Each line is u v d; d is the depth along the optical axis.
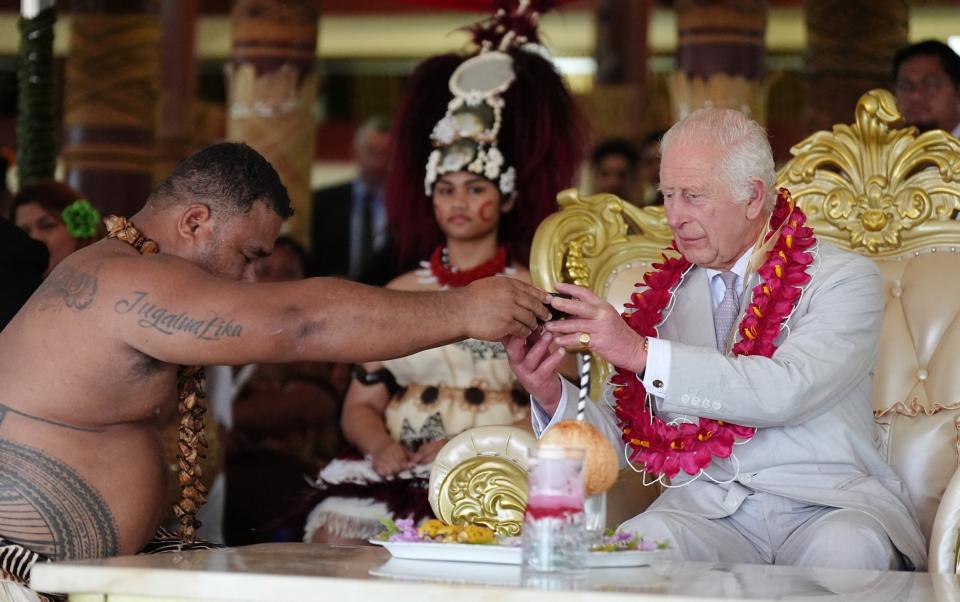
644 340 4.79
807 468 5.04
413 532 4.14
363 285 4.61
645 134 17.06
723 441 4.99
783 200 5.24
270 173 4.92
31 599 4.45
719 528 5.01
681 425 5.07
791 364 4.84
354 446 6.86
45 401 4.55
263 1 11.52
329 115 23.00
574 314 4.77
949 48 8.52
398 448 6.67
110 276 4.54
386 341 4.54
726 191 5.02
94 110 12.01
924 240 5.69
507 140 7.02
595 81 17.50
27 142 9.42
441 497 5.16
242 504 8.70
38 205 7.61
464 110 7.03
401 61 22.22
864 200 5.74
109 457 4.62
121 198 12.02
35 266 5.53
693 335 5.23
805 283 5.09
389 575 3.63
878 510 4.84
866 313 5.04
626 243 5.92
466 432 5.19
